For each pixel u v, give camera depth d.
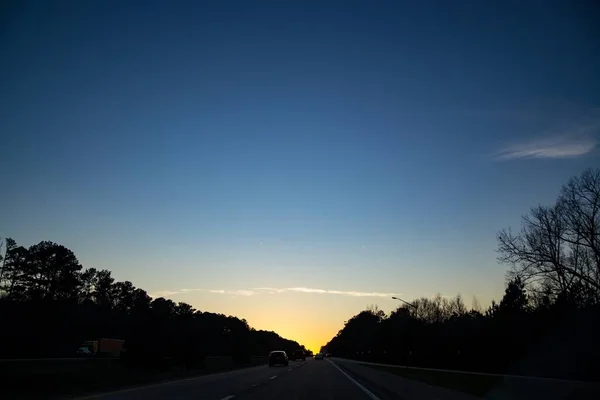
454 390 26.16
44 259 87.81
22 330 78.75
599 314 48.00
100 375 34.12
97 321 105.75
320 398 23.16
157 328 50.38
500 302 78.25
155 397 21.44
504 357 58.34
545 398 19.05
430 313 129.38
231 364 70.31
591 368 45.75
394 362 92.50
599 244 48.97
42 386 25.05
